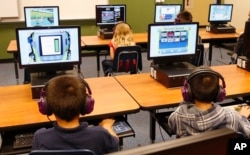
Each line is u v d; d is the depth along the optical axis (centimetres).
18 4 559
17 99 207
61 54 220
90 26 618
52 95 125
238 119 146
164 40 239
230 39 474
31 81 208
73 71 228
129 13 641
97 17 456
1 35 570
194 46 250
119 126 193
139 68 380
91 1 601
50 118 176
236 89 221
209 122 141
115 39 371
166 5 513
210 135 74
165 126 214
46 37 212
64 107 121
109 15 460
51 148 116
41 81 207
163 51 242
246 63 266
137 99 205
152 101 201
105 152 126
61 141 117
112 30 455
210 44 512
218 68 277
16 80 454
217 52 640
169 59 246
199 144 73
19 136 181
